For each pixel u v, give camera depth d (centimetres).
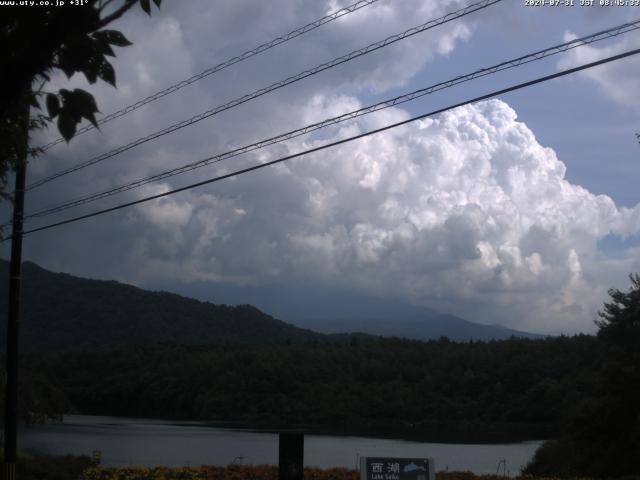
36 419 3366
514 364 9762
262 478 2066
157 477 2072
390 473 1310
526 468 4219
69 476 2445
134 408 11706
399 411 9850
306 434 8200
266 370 10956
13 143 635
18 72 435
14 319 1956
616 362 3534
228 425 9556
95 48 455
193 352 13288
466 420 9262
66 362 12850
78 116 454
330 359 11656
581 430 3666
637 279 3716
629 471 3416
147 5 481
